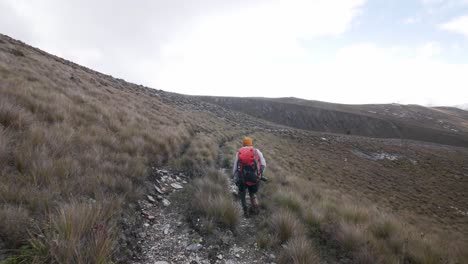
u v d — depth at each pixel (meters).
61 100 8.66
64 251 2.74
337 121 129.38
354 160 44.97
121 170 5.68
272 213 5.80
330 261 4.36
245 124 51.06
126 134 8.53
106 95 15.05
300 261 3.89
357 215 6.32
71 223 3.02
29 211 3.24
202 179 7.27
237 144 17.58
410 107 191.25
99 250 2.93
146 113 15.41
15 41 25.25
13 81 8.43
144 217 4.75
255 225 5.41
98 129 7.59
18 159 4.14
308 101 172.50
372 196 22.39
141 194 5.34
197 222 4.95
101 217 3.51
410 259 4.79
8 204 3.07
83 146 6.04
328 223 5.68
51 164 4.30
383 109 179.75
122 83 35.94
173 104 35.47
